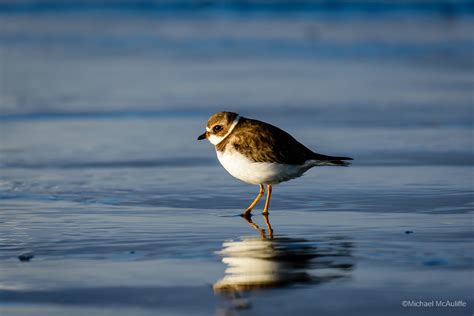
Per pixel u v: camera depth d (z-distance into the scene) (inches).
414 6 1887.3
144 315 297.4
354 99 933.2
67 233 416.2
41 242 397.7
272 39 1485.0
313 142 702.5
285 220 446.0
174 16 1796.3
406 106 887.1
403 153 651.5
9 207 479.5
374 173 577.6
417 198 495.5
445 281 327.0
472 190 516.1
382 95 959.0
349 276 336.5
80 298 315.0
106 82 1045.2
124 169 602.9
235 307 302.8
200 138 463.2
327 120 808.9
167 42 1451.8
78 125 789.2
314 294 315.6
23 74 1102.4
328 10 1878.7
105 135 741.3
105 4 1916.8
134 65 1200.2
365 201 491.2
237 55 1311.5
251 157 442.3
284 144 446.6
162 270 349.1
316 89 1003.3
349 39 1485.0
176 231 421.1
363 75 1114.1
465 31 1568.7
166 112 858.1
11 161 631.2
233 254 373.4
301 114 843.4
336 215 455.5
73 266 356.2
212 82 1051.3
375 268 346.6
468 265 347.9
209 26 1651.1
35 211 469.1
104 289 324.8
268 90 995.3
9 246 390.3
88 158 644.1
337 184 543.5
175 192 525.7
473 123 787.4
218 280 334.3
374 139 713.6
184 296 315.9
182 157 650.2
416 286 321.7
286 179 453.1
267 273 342.6
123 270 349.4
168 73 1127.6
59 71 1132.5
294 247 384.2
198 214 464.4
